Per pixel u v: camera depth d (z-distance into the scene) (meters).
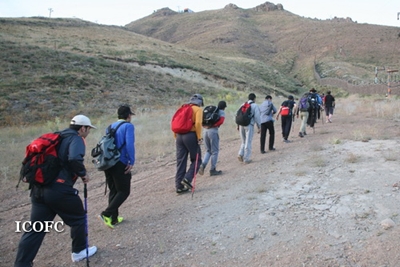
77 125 4.54
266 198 6.04
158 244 4.90
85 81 32.97
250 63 78.31
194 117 6.91
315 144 9.90
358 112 19.44
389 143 8.82
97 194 7.92
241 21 172.25
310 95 12.55
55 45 48.94
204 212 5.84
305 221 4.99
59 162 4.29
